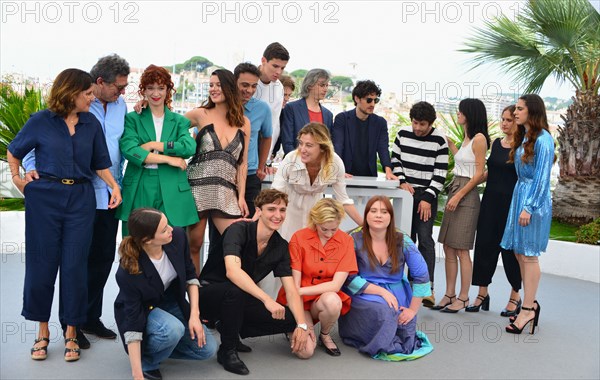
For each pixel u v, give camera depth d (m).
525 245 4.43
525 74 7.83
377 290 3.90
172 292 3.47
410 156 5.06
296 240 3.81
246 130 4.18
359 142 5.11
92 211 3.65
